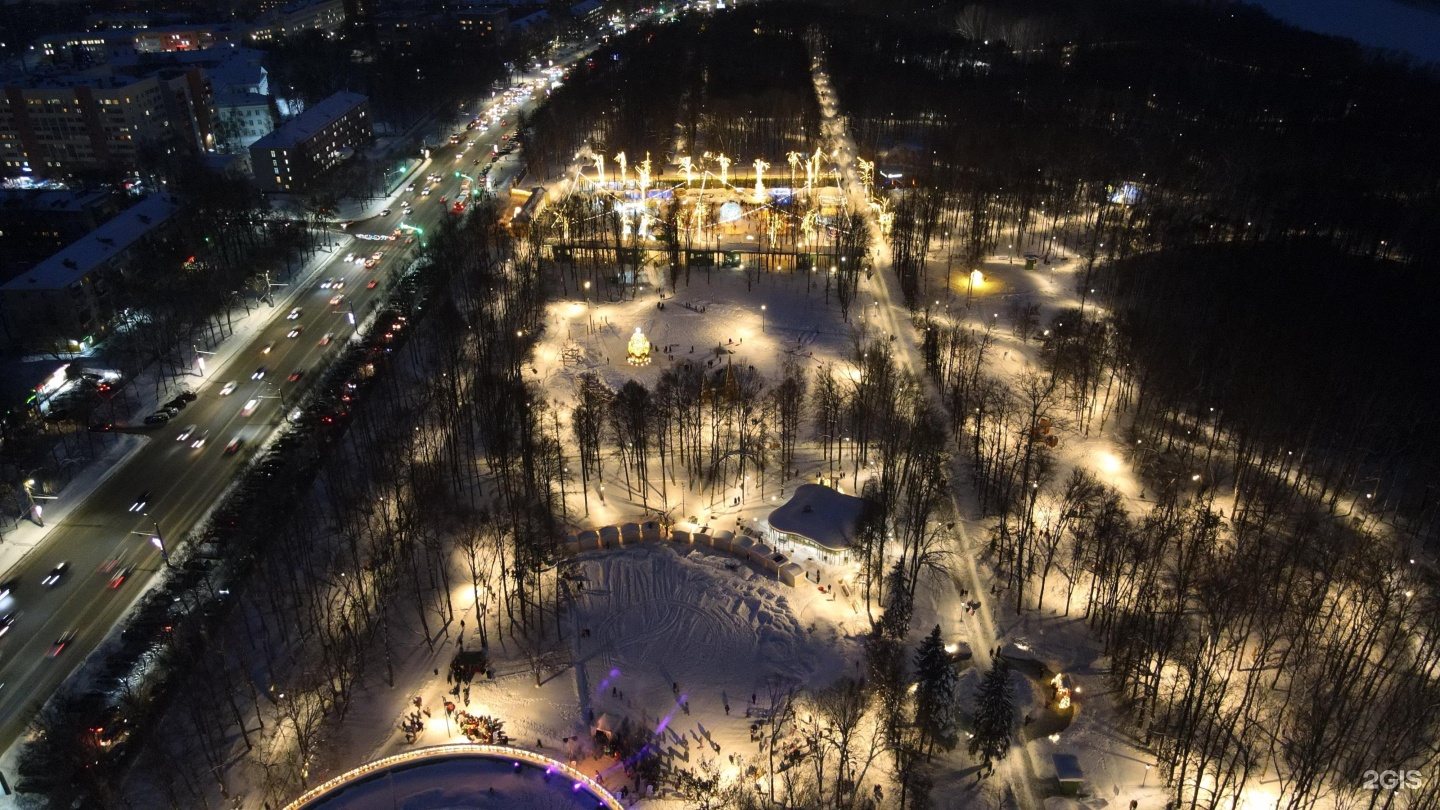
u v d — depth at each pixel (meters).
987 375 197.50
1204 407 181.88
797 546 149.50
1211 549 139.38
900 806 108.75
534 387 192.88
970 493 164.12
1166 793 111.12
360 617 134.50
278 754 115.56
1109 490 160.62
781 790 110.38
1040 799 111.00
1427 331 193.75
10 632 136.75
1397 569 136.12
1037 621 136.75
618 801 108.38
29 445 172.50
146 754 115.44
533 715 121.56
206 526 157.25
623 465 169.25
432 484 159.62
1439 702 114.00
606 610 139.50
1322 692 118.19
